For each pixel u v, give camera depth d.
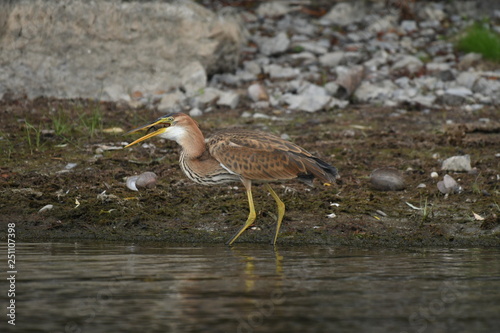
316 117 17.64
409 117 17.69
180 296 8.21
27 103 18.00
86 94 18.62
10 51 18.33
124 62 18.89
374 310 7.76
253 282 8.80
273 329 7.18
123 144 15.41
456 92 18.70
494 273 9.30
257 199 12.77
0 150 14.79
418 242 11.30
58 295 8.25
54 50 18.53
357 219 12.02
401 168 14.30
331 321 7.41
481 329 7.21
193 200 12.75
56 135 15.69
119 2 18.86
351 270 9.44
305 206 12.45
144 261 9.88
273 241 11.26
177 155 14.98
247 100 18.72
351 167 14.32
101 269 9.40
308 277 9.05
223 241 11.44
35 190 12.92
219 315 7.58
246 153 11.30
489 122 17.16
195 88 18.59
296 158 11.27
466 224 11.77
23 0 18.52
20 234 11.62
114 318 7.50
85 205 12.35
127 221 11.98
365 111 18.19
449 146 15.55
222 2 25.52
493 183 13.30
